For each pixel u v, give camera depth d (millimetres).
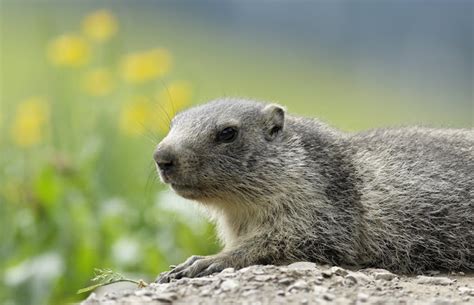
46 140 17094
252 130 10859
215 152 10688
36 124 16391
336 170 10773
